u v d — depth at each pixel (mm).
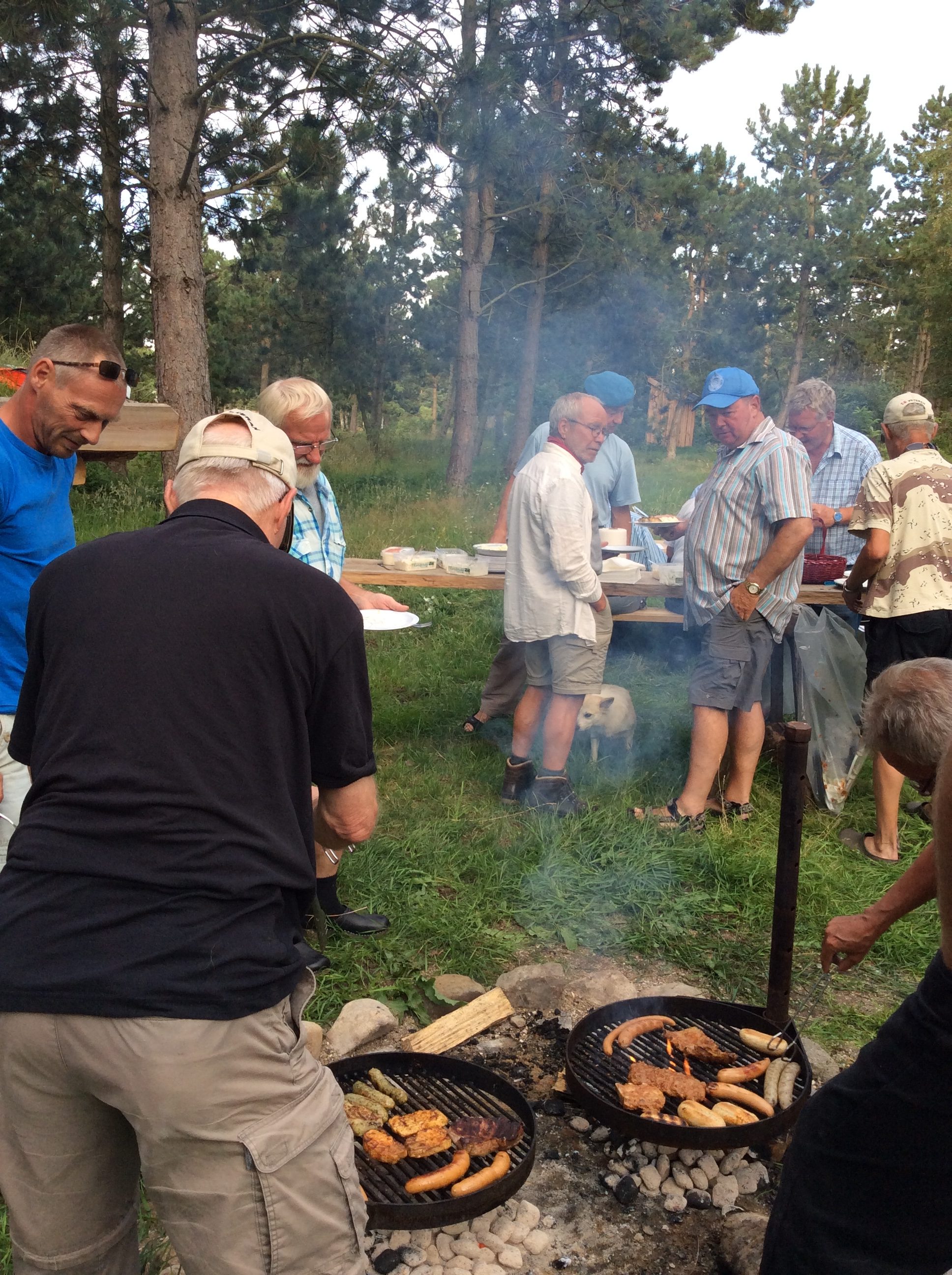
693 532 4348
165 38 9305
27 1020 1442
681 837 4305
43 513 2602
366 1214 1648
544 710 4637
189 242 9680
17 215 14133
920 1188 1692
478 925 3623
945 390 31531
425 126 10992
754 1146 2480
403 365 25125
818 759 4688
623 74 13547
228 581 1545
